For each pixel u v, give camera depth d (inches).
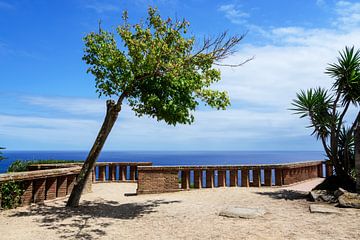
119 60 406.0
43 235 278.8
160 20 418.9
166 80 407.2
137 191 529.0
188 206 405.1
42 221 326.3
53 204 416.2
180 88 409.7
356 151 413.7
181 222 323.0
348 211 351.3
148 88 412.2
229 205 405.7
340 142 505.7
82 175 412.5
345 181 463.5
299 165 618.5
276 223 309.6
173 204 422.0
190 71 423.5
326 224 301.1
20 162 642.2
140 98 422.9
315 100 491.2
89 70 417.7
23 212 360.5
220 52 410.0
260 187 565.3
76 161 712.4
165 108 394.9
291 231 281.3
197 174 561.6
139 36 414.6
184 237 272.5
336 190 410.6
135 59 406.9
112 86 416.8
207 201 442.0
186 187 551.5
